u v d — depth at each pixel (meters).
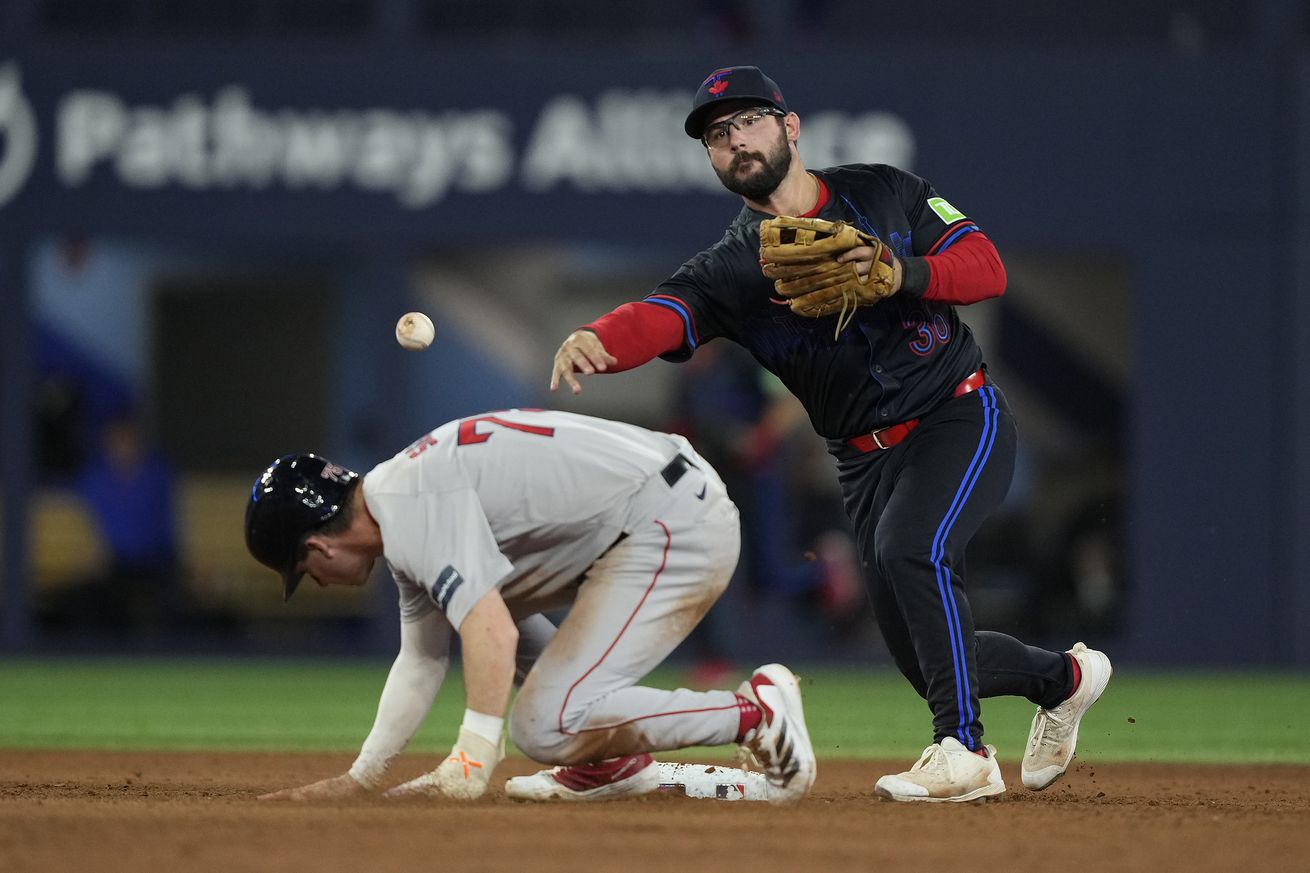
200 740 27.88
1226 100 48.88
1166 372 48.81
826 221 16.84
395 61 49.00
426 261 53.06
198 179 49.09
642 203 49.09
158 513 53.28
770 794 16.22
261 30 51.34
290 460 15.92
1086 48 48.91
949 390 17.59
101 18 51.22
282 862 12.02
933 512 16.88
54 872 11.64
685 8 51.53
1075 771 22.89
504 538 15.48
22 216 49.03
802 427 50.59
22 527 49.69
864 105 48.81
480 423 15.64
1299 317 48.72
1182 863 12.46
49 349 53.25
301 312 54.78
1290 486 48.50
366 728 30.34
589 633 15.58
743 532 46.28
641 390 53.81
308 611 51.66
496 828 13.76
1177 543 48.56
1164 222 48.91
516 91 49.03
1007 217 49.00
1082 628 51.47
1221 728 31.05
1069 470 54.81
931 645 16.73
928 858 12.52
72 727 30.30
